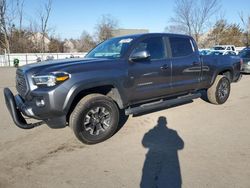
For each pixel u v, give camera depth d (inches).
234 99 308.3
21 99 176.2
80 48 2325.3
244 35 1851.6
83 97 173.5
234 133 193.9
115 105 183.2
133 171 141.2
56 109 157.6
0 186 128.6
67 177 136.3
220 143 175.8
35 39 1860.2
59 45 2046.0
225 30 1883.6
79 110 166.9
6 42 1581.0
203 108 265.0
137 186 127.3
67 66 165.3
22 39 1797.5
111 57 194.5
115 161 152.6
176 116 237.5
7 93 176.4
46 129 206.7
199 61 244.2
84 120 170.1
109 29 2151.8
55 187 127.5
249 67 557.6
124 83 185.9
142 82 198.1
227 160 151.1
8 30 1689.2
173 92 226.8
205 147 169.6
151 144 175.8
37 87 161.0
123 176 136.4
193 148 168.4
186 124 215.5
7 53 1444.4
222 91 277.9
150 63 203.0
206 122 220.2
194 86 245.1
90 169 144.0
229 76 293.6
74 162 152.3
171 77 219.3
